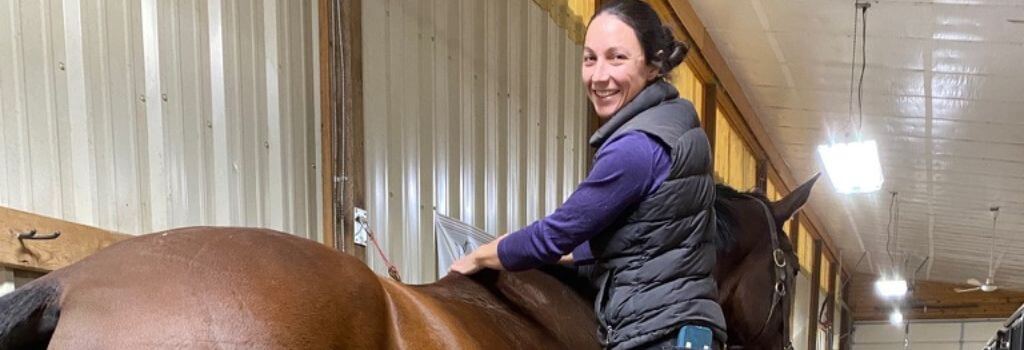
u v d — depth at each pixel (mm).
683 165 1416
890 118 6734
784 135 7895
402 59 2951
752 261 2287
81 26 1788
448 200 3234
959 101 6047
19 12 1646
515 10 3814
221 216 2178
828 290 12016
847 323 13875
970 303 14008
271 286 973
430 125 3121
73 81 1765
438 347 1151
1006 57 5152
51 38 1719
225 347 905
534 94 4012
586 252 1540
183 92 2074
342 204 2611
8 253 1526
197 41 2131
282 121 2418
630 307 1442
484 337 1275
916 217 9680
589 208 1384
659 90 1497
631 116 1475
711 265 1524
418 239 3031
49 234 1623
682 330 1420
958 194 8406
